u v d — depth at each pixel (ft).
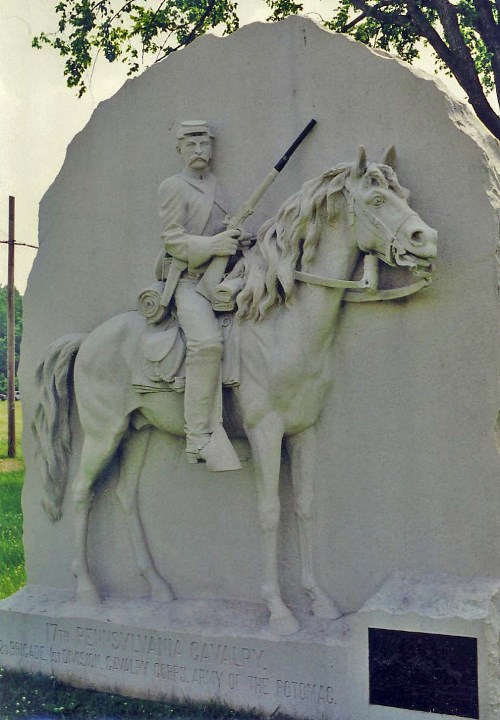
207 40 16.03
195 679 14.83
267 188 14.98
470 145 13.52
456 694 12.68
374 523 14.15
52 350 16.80
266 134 15.40
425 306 13.78
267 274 14.20
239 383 14.37
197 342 14.25
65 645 16.22
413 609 13.04
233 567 15.53
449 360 13.60
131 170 16.84
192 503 15.97
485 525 13.30
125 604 16.10
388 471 14.05
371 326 14.16
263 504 14.37
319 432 14.60
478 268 13.41
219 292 14.51
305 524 14.53
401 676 13.10
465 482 13.47
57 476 17.19
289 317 14.17
